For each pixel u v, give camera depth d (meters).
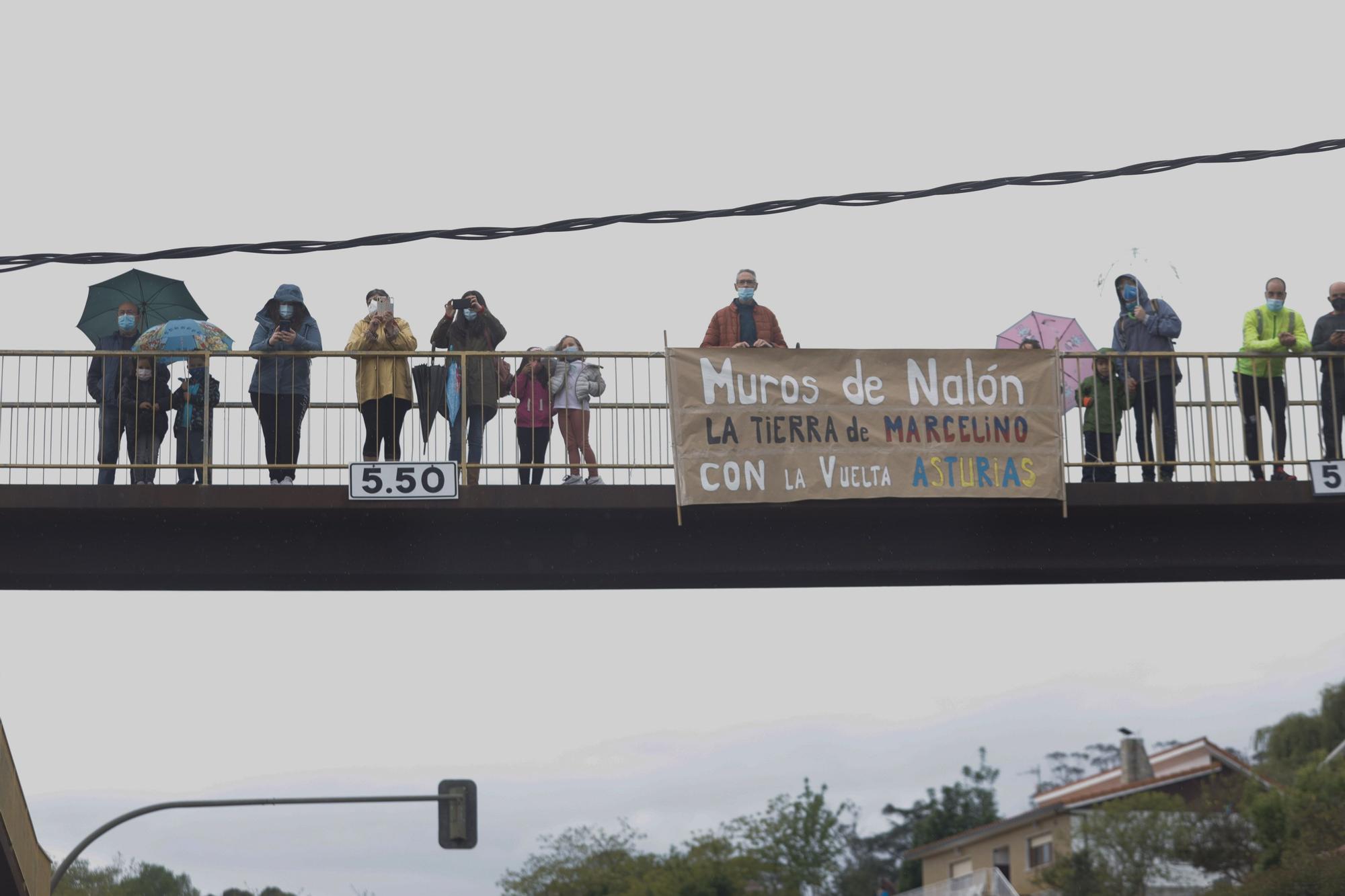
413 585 17.00
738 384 16.61
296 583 16.80
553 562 16.77
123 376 17.00
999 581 17.64
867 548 17.11
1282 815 37.66
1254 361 17.42
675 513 16.55
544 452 17.48
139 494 15.82
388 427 17.02
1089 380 17.91
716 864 55.19
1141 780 50.19
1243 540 17.33
